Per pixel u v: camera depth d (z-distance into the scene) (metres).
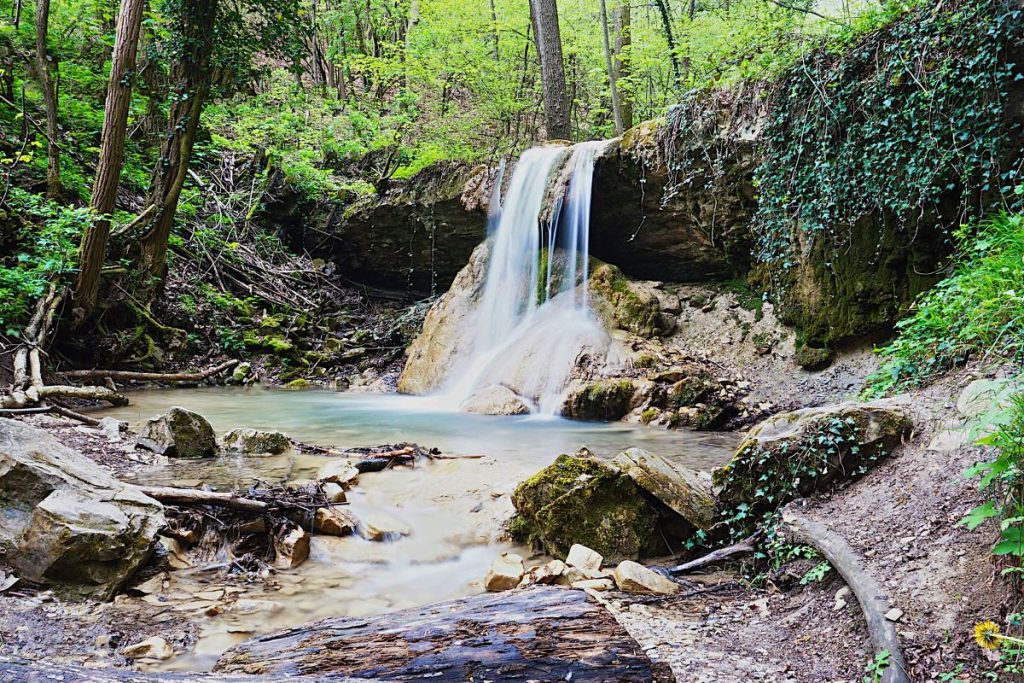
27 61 13.48
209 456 6.48
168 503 4.64
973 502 3.38
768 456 4.55
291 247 17.47
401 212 15.34
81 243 10.80
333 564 4.57
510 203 13.19
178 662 3.22
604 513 4.68
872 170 8.16
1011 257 4.61
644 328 10.78
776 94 9.28
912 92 7.64
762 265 10.55
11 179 11.81
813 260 9.34
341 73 22.72
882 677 2.70
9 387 8.70
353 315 15.77
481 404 10.16
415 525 5.08
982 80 6.96
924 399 4.63
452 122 16.59
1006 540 2.79
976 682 2.52
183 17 12.01
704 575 4.35
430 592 4.21
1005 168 7.01
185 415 6.45
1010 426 3.16
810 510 4.19
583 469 4.83
